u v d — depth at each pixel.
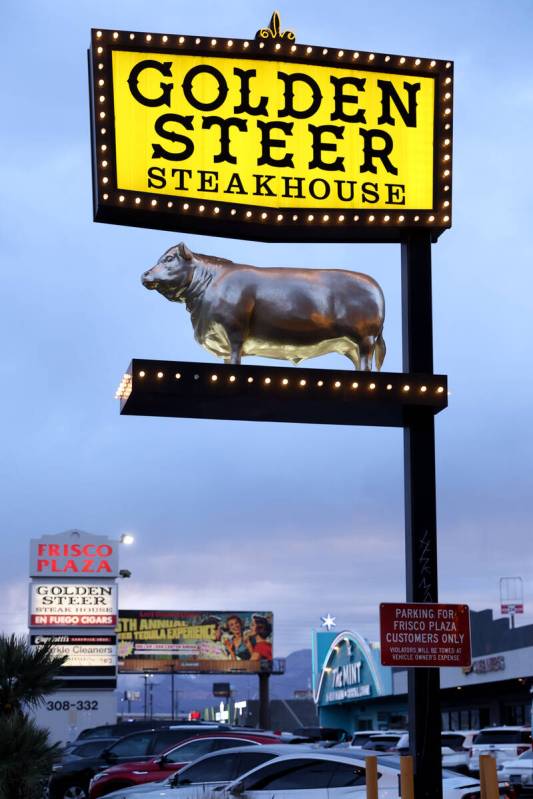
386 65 15.90
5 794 12.81
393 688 67.00
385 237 15.91
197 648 94.38
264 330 15.10
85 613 59.03
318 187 15.51
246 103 15.49
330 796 15.07
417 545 14.65
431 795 13.83
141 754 25.83
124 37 15.17
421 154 15.87
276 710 114.19
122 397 14.84
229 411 14.90
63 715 57.59
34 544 59.38
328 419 15.32
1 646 13.73
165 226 15.40
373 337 15.31
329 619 85.69
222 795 16.09
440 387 14.88
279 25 15.70
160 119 15.18
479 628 56.22
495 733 30.56
